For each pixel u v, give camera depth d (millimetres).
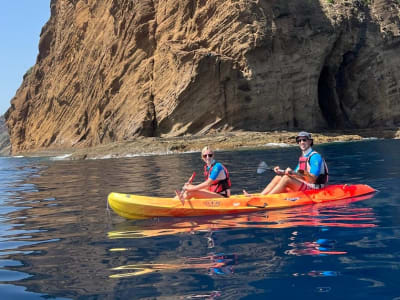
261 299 2734
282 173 6047
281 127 28078
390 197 6211
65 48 45812
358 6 31391
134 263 3705
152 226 5234
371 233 4234
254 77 27156
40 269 3740
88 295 3006
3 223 6133
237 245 4059
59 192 9383
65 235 5070
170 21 32031
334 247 3805
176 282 3131
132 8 35000
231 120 27141
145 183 9734
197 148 23047
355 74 30938
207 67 26984
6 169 20109
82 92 41688
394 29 31359
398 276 3018
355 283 2928
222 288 2951
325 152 16297
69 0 48781
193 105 27500
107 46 38188
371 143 20594
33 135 48094
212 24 29281
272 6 28875
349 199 6277
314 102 29594
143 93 30438
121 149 23859
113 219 5895
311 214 5336
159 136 28312
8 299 3029
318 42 29203
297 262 3432
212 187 6090
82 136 39375
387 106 30594
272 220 5113
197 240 4367
